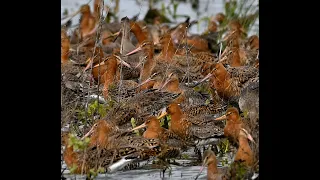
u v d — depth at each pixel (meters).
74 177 14.06
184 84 17.80
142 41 20.92
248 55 20.50
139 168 14.51
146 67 18.98
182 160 15.11
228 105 16.98
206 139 15.28
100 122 15.09
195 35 22.83
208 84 18.36
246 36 22.94
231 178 13.77
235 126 15.00
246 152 13.91
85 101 16.67
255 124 14.31
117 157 14.33
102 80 18.19
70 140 13.84
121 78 17.50
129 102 16.36
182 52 20.25
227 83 17.45
